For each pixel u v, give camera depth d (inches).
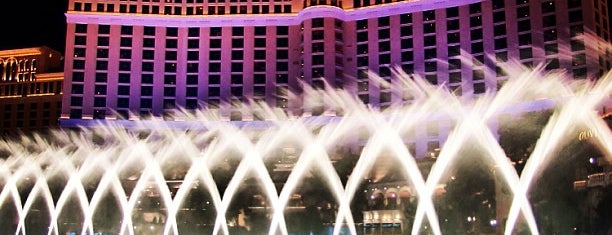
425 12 4980.3
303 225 3526.1
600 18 4534.9
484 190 3019.2
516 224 2608.3
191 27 5319.9
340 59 5029.5
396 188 3809.1
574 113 2684.5
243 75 5206.7
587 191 2356.1
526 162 2856.8
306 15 5073.8
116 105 5093.5
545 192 2549.2
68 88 5073.8
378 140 4387.3
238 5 5310.0
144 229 4050.2
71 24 5187.0
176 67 5241.1
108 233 4033.0
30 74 6161.4
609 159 2389.3
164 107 5152.6
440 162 3617.1
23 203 4281.5
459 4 4881.9
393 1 5049.2
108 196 4293.8
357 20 5123.0
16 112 6063.0
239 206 3725.4
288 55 5206.7
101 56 5167.3
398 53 4975.4
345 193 3671.3
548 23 4547.2
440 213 3147.1
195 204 3841.0
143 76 5187.0
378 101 4916.3
